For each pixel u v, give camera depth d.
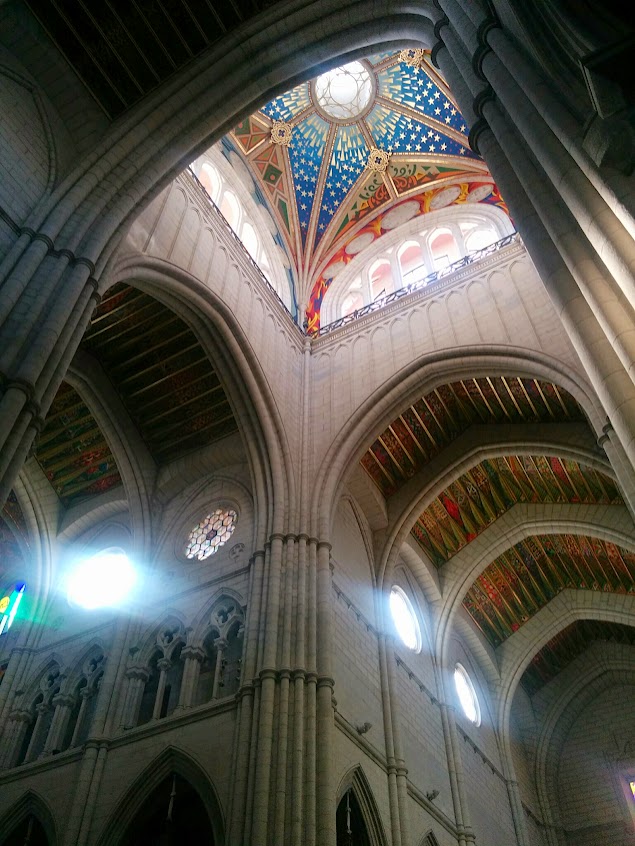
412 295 21.28
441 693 21.03
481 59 9.80
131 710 16.44
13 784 16.34
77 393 19.94
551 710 27.61
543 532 22.34
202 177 21.55
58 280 11.55
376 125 24.78
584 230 7.42
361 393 19.78
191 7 14.63
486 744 23.30
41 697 18.48
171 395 20.27
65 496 22.16
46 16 14.38
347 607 17.94
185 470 20.78
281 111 23.77
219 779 13.60
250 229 23.34
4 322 10.52
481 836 19.81
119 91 14.98
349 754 15.07
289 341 21.52
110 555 20.95
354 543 19.97
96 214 12.99
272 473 18.06
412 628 21.59
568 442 19.12
